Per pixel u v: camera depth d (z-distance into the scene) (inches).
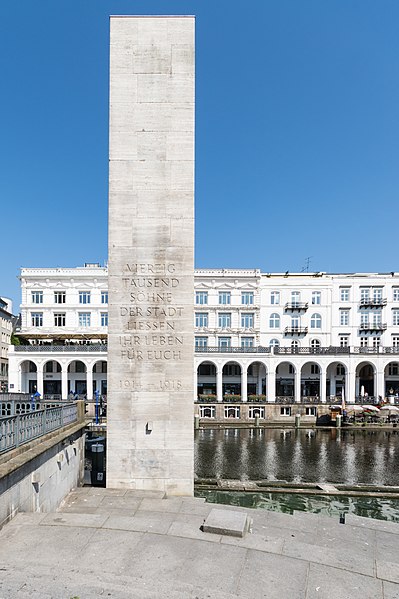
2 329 2266.2
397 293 2249.0
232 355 2052.2
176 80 572.4
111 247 569.3
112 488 548.7
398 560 355.6
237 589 274.8
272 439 1494.8
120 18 574.6
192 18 574.6
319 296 2252.7
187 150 570.9
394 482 924.6
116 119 572.4
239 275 2204.7
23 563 290.5
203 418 1877.5
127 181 571.2
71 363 2116.1
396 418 1824.6
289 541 354.3
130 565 297.0
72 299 2137.1
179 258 567.8
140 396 558.3
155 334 563.5
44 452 438.0
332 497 794.2
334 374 2207.2
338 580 296.7
